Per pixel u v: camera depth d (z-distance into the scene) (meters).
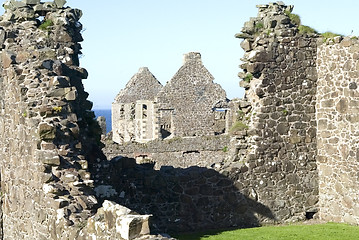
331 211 18.39
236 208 18.12
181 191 17.73
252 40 18.58
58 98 14.58
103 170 16.55
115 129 48.91
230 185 18.08
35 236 14.23
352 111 17.56
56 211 12.82
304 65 18.69
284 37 18.50
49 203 13.27
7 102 16.36
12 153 16.20
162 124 45.19
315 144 18.81
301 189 18.67
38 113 14.46
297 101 18.64
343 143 17.89
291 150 18.59
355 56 17.42
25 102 14.80
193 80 46.09
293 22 18.86
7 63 15.84
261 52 18.23
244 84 18.75
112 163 17.14
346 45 17.73
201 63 46.31
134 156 36.81
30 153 14.58
